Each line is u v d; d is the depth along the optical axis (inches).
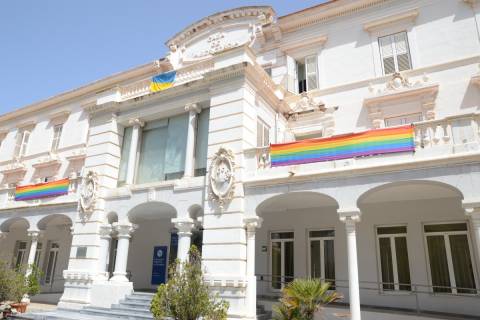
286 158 498.9
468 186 394.3
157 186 598.9
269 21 767.1
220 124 556.7
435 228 535.2
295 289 412.5
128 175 649.6
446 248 521.3
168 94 637.3
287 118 687.1
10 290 585.9
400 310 491.5
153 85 671.8
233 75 565.0
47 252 919.0
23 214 776.9
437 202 530.0
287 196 499.8
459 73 573.0
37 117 1115.9
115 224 621.0
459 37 588.1
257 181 504.1
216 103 570.3
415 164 420.5
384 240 563.8
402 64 625.9
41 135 1079.6
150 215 688.4
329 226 590.9
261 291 611.5
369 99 615.2
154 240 743.7
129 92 708.0
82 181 688.4
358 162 457.7
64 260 880.9
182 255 539.5
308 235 611.2
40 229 754.2
